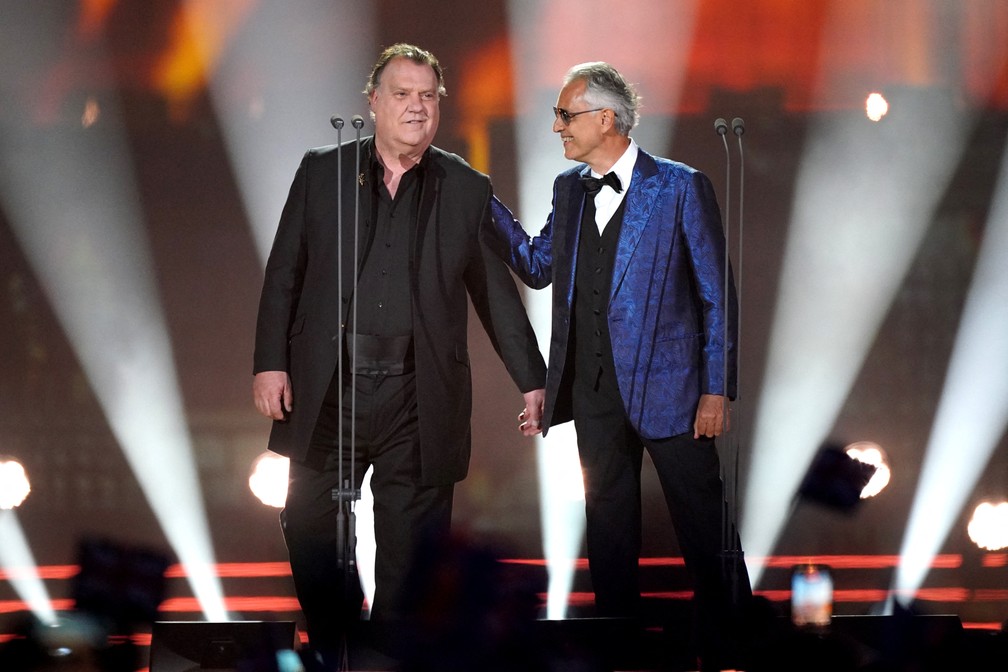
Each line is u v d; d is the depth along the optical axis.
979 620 18.59
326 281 14.28
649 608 16.03
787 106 27.14
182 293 28.44
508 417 26.80
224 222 28.34
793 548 23.45
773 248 27.86
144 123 27.84
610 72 14.76
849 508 23.64
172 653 12.78
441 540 14.55
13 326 28.31
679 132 27.27
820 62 26.70
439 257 14.40
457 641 13.02
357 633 13.09
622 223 14.69
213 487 26.67
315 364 14.16
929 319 27.78
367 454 14.47
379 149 14.42
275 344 14.33
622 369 14.55
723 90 26.94
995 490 26.12
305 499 14.27
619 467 14.93
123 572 19.72
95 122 27.81
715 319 14.52
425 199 14.39
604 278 14.73
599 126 14.66
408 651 13.02
